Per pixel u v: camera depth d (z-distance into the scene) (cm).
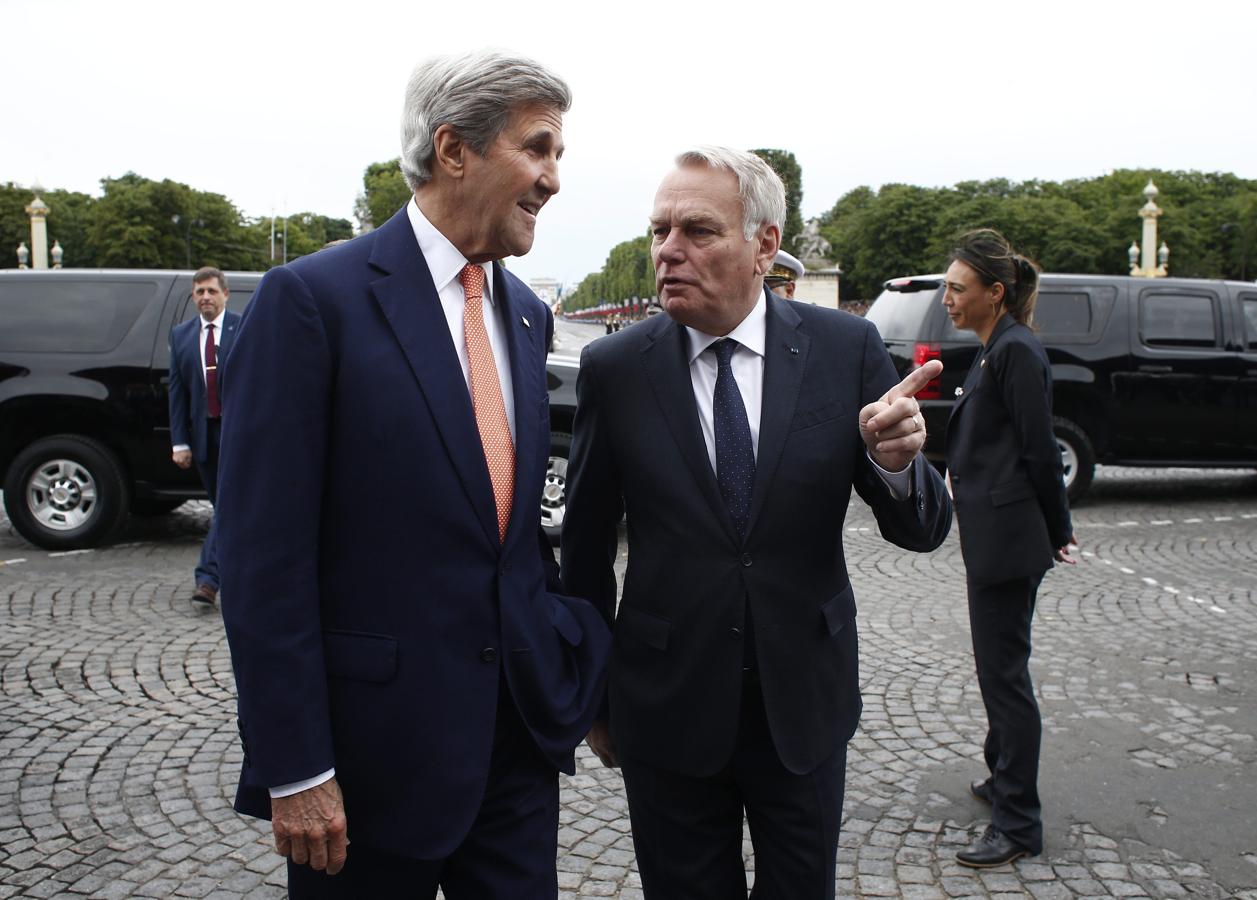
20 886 278
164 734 382
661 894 201
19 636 494
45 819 316
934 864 293
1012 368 291
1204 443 850
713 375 195
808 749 188
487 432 175
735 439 191
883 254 8119
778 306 198
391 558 163
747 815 201
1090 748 373
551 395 671
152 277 695
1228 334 848
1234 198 8819
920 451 182
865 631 517
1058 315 841
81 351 677
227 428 158
